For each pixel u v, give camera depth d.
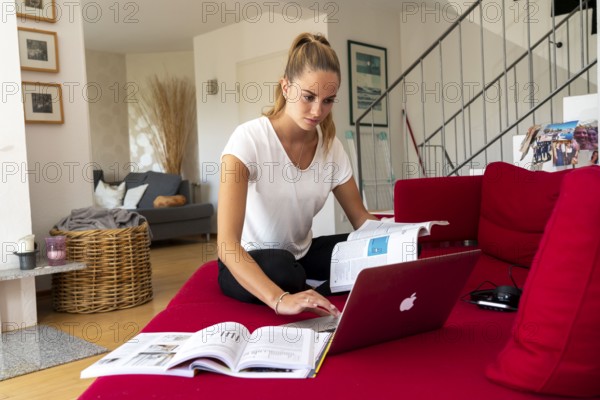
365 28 6.30
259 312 1.43
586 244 0.77
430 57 6.58
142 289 3.56
